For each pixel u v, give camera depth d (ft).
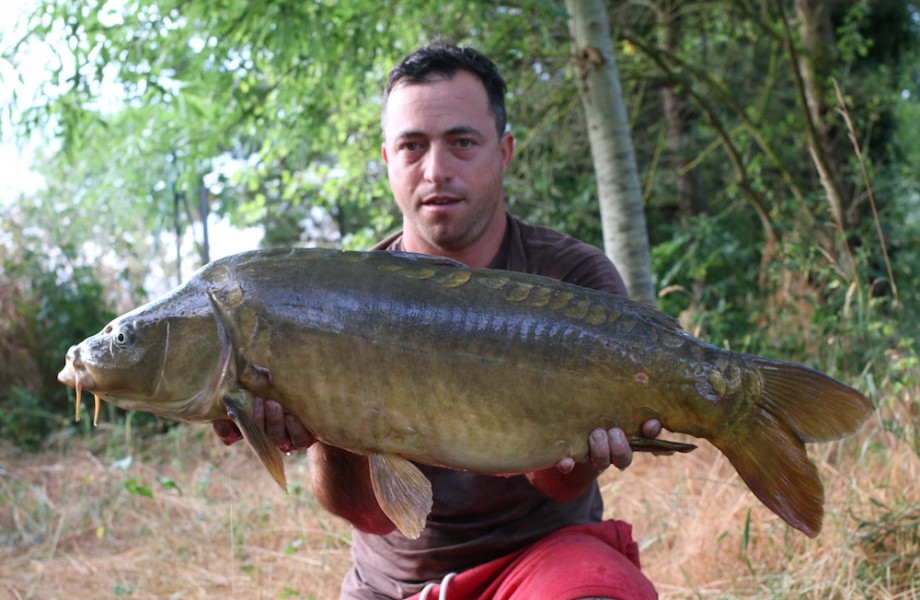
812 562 12.40
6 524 19.74
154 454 24.64
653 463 18.39
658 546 14.80
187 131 23.82
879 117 34.06
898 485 13.70
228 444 7.93
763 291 24.27
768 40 34.42
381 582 9.15
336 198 29.66
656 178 38.32
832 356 18.03
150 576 16.24
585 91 20.06
